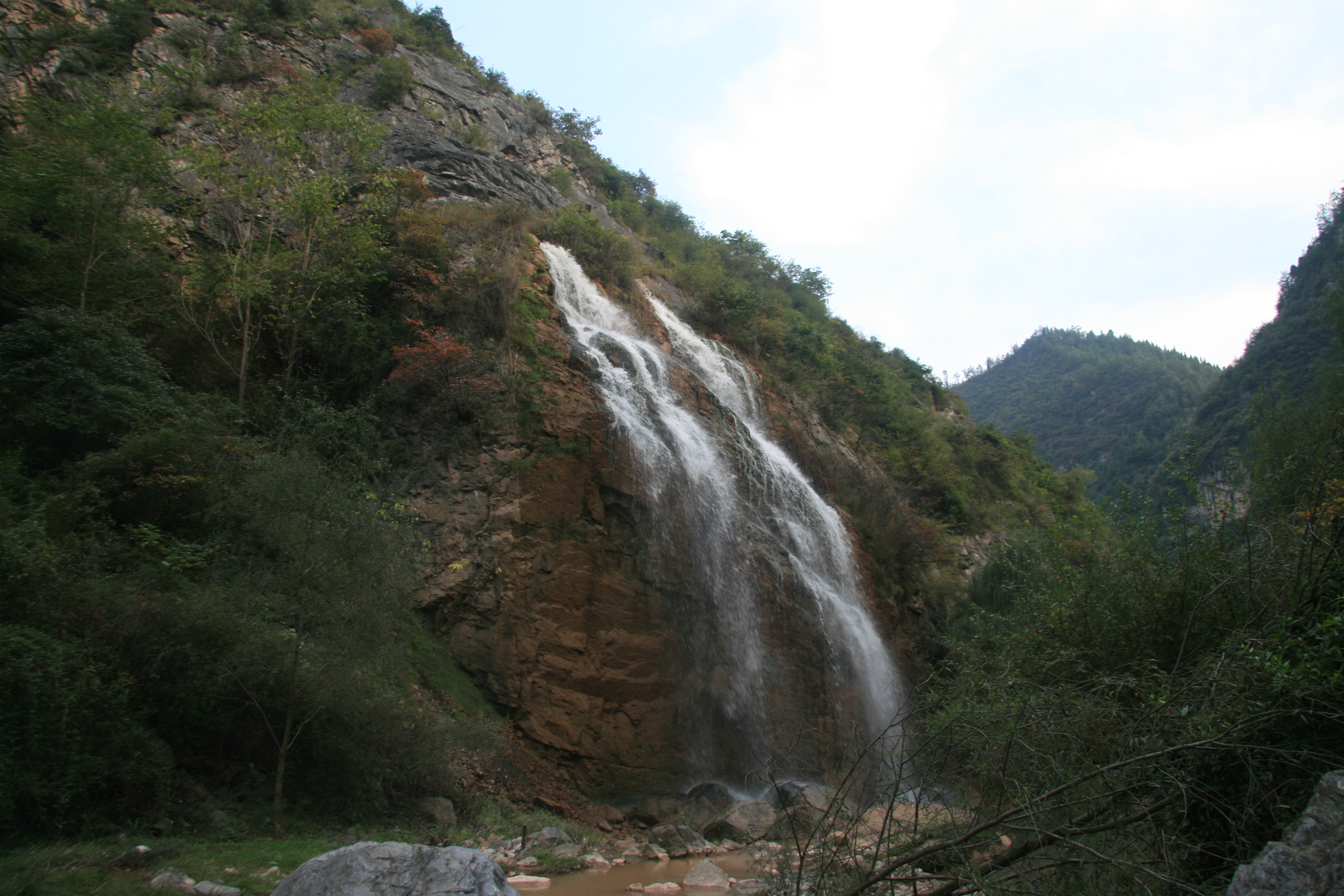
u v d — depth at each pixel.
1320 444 8.55
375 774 10.70
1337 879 3.73
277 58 30.92
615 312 24.39
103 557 10.34
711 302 30.58
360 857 4.30
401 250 19.84
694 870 9.68
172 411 13.55
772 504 21.64
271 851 8.13
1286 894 3.78
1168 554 9.61
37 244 14.87
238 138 21.25
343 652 10.44
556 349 19.14
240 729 9.86
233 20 30.70
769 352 31.66
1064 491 48.06
